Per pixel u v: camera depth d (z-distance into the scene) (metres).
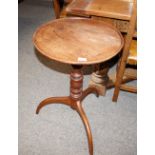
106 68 1.62
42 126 1.49
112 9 1.38
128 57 1.43
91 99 1.71
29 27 2.69
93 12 1.36
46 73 1.97
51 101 1.52
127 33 1.32
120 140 1.41
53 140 1.40
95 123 1.52
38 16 2.97
